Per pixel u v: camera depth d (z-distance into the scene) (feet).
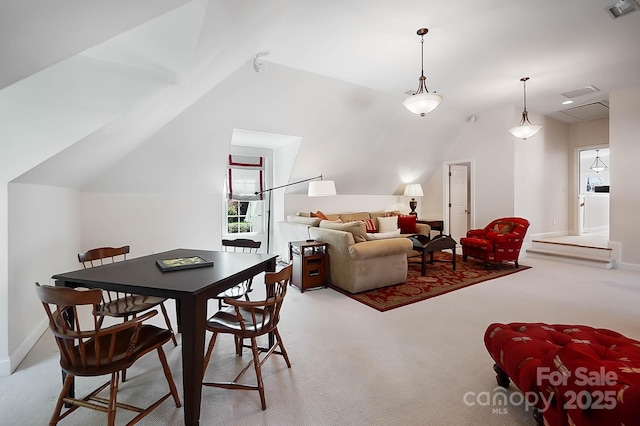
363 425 4.93
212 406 5.45
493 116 18.61
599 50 10.87
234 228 17.57
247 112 13.00
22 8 2.69
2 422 5.05
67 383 4.66
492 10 8.41
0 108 6.65
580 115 19.92
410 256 17.48
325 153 16.99
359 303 10.72
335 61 11.35
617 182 15.37
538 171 19.56
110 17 3.52
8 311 6.54
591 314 9.45
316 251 12.53
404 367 6.61
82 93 7.19
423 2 8.00
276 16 7.64
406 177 22.11
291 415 5.19
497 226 16.78
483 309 10.02
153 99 8.06
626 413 2.78
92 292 4.22
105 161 10.67
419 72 12.47
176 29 5.72
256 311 6.70
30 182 7.70
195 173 14.11
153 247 13.94
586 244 17.44
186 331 4.79
